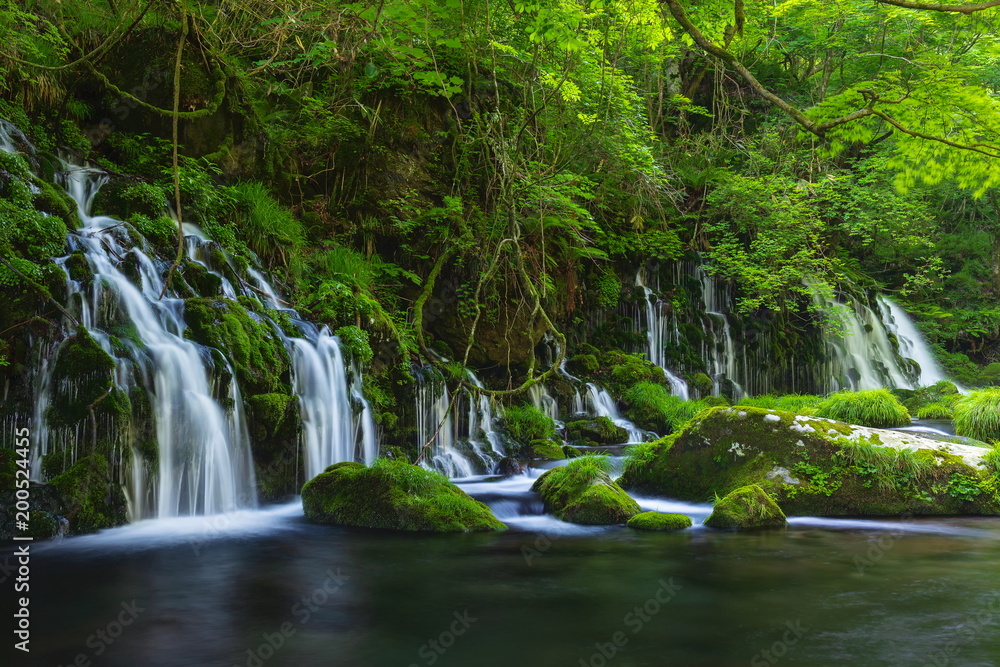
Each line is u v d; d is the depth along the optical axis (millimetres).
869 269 31703
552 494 10602
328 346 12430
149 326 10320
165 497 9688
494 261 14664
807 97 28406
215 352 10484
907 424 16188
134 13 13719
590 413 17453
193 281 11453
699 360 21750
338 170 15641
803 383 24672
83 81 13250
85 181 12086
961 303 32219
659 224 22859
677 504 10992
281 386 11391
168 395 9805
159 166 13031
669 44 22875
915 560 7820
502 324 16453
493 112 16375
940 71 8898
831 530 9406
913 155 9680
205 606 6250
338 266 14414
